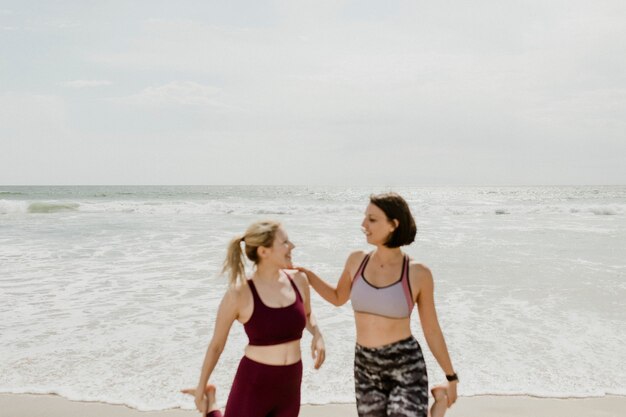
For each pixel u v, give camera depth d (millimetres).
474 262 12016
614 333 6773
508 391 5035
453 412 4594
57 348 6133
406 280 3109
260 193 79000
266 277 3258
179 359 5812
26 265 11438
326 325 7094
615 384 5199
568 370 5551
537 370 5551
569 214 28312
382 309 3076
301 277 3447
